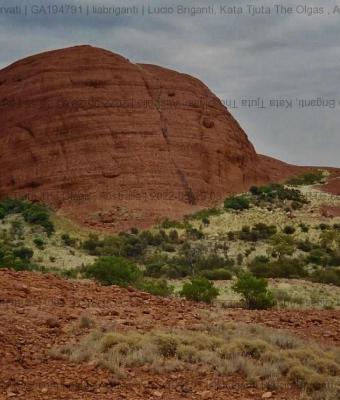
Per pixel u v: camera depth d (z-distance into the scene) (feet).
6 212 251.80
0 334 37.96
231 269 165.89
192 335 40.68
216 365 36.76
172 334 40.14
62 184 321.52
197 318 48.21
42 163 332.39
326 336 47.73
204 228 243.40
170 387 33.83
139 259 191.11
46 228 225.76
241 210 271.69
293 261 171.32
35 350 37.01
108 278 80.84
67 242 212.43
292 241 211.82
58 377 33.73
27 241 203.10
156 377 34.83
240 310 55.57
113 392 32.58
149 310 48.98
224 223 249.14
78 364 35.86
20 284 51.70
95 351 37.24
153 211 293.84
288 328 49.03
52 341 38.83
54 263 167.94
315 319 52.80
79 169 327.06
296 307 77.10
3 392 31.27
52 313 44.29
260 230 232.53
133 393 32.60
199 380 35.01
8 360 34.99
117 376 34.24
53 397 31.35
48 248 196.75
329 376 36.70
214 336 41.19
